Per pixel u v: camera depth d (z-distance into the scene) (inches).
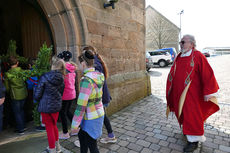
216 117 143.3
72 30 117.7
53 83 82.0
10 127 125.5
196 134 90.4
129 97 182.2
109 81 150.3
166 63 615.8
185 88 93.1
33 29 139.7
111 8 151.6
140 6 199.0
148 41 1094.4
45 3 111.6
